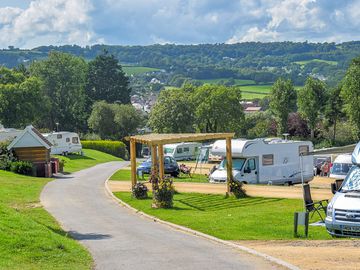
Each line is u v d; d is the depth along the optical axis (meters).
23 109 106.56
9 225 18.44
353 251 16.73
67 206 32.44
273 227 23.72
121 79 143.75
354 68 94.44
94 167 70.38
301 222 21.28
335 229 19.73
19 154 55.22
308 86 105.19
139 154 111.56
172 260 16.00
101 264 15.48
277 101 109.50
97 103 117.25
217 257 16.42
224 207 31.45
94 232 22.95
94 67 142.50
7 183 42.75
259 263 15.27
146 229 23.97
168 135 37.38
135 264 15.43
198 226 24.22
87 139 113.00
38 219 26.11
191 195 36.53
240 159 42.31
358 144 22.25
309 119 105.62
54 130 129.62
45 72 129.75
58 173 59.09
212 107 113.44
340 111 104.12
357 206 19.34
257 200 33.44
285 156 44.12
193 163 70.12
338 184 24.44
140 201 34.25
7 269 13.59
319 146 100.81
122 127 115.56
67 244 18.00
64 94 131.00
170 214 28.70
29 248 16.09
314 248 17.69
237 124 116.44
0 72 114.19
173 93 116.12
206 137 35.78
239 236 21.48
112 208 31.91
